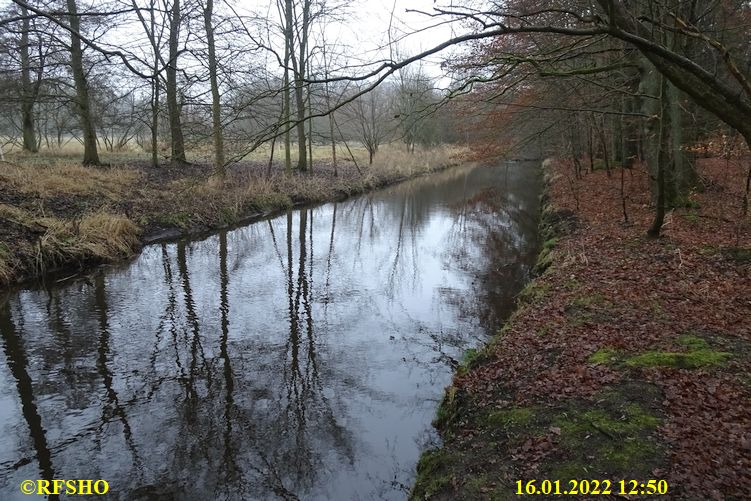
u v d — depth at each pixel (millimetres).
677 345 5582
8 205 11555
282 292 10906
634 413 4414
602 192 16672
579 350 5883
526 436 4512
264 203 18516
